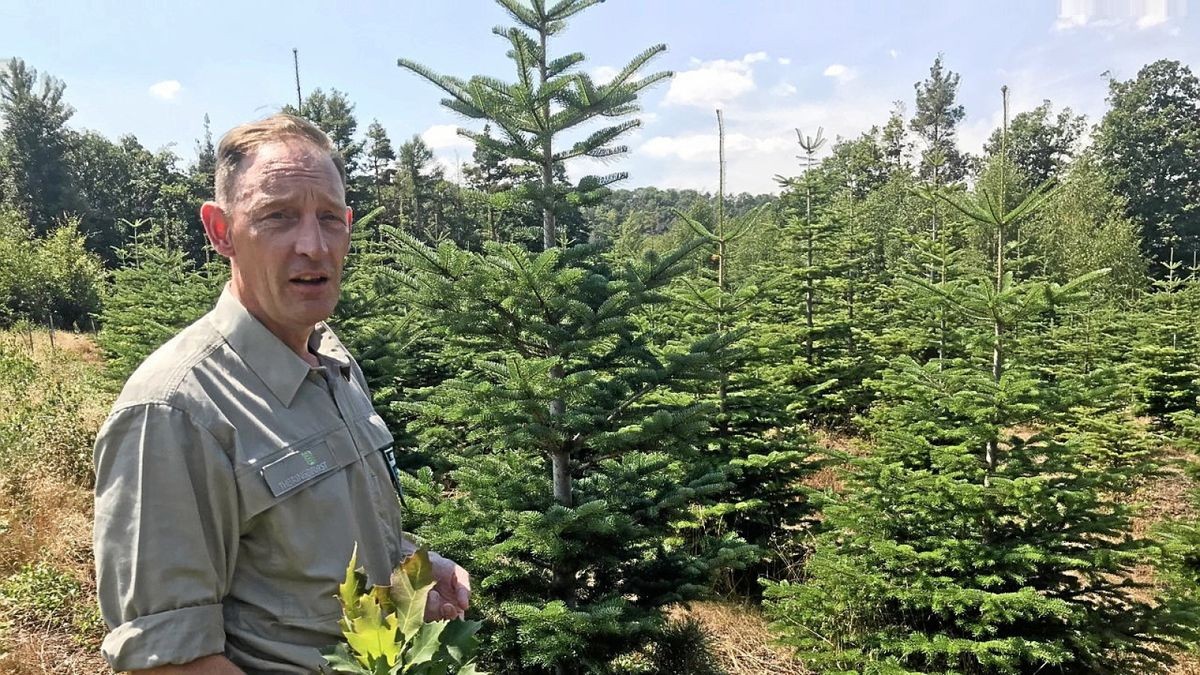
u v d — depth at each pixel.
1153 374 10.83
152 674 1.29
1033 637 4.45
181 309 8.98
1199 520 6.21
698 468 4.52
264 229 1.52
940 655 4.71
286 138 1.59
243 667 1.44
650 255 4.08
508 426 3.80
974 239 20.45
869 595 4.76
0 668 4.09
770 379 7.89
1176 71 46.25
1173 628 4.38
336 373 1.80
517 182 4.63
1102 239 24.64
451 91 4.00
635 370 4.11
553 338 3.78
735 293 7.14
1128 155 45.72
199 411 1.39
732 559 4.07
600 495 4.05
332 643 1.50
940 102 55.31
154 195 48.91
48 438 7.16
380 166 45.56
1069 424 8.31
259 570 1.47
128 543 1.31
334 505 1.53
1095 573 4.61
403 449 6.34
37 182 47.88
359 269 9.08
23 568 5.13
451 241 3.85
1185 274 37.38
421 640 1.20
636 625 3.52
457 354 4.77
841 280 10.98
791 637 4.96
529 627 3.46
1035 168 47.97
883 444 5.94
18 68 48.38
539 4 4.03
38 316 24.92
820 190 11.37
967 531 4.83
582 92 3.95
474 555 3.69
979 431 4.70
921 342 9.47
